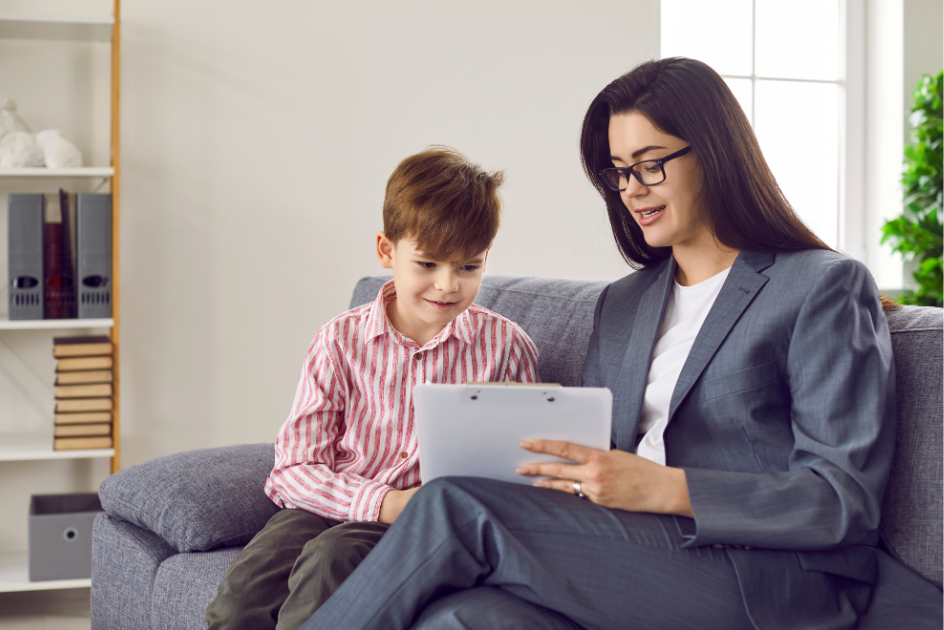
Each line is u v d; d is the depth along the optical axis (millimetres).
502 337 1395
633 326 1269
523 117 2844
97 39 2408
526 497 946
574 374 1473
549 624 880
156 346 2521
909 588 997
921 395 1087
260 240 2604
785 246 1142
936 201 3170
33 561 2090
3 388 2424
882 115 3346
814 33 3332
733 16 3221
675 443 1128
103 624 1469
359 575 917
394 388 1323
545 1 2850
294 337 2643
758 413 1071
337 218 2668
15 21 2213
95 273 2221
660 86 1143
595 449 994
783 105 3303
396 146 2715
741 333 1088
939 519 1038
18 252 2186
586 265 2920
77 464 2463
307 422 1302
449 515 923
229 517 1395
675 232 1173
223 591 1123
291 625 998
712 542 932
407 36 2719
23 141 2217
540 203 2869
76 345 2211
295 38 2615
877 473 975
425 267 1243
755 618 911
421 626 886
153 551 1405
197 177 2543
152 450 2527
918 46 3285
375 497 1171
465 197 1223
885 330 1067
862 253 3395
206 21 2537
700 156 1130
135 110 2484
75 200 2307
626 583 912
